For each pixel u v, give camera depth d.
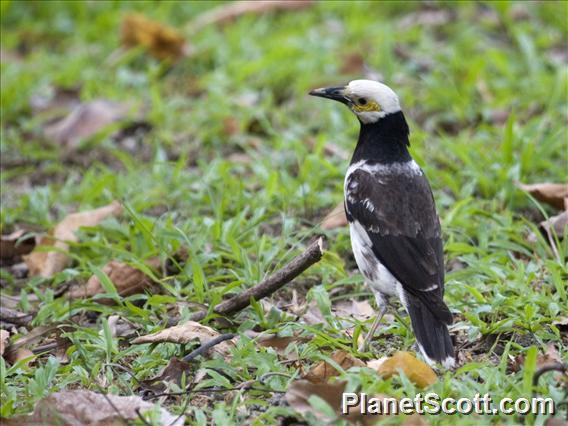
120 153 14.09
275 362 9.05
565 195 12.04
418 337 8.84
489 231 11.60
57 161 14.84
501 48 17.31
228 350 9.35
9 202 13.62
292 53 16.98
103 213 12.42
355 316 10.37
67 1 19.80
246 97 15.83
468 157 12.95
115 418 8.09
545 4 18.31
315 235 12.08
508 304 9.89
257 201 12.54
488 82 15.93
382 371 8.44
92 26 18.81
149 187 13.43
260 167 13.42
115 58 17.55
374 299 10.78
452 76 16.17
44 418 8.17
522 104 15.04
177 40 17.64
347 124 14.84
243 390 8.56
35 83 16.91
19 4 19.97
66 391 8.34
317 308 10.51
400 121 10.21
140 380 8.98
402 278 9.35
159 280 10.66
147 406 8.24
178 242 11.46
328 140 14.30
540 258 11.12
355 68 16.45
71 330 10.14
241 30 17.95
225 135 14.97
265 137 15.10
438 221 9.78
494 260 10.98
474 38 17.34
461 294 10.34
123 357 9.52
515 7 18.45
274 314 10.04
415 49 17.28
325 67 16.59
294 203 12.61
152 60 17.66
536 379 8.13
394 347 9.64
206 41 17.80
